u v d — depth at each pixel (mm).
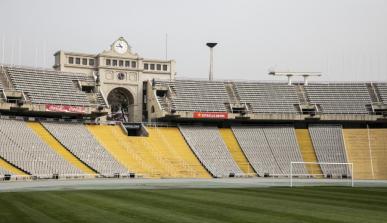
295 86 124812
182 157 97688
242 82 122938
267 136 110750
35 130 90500
